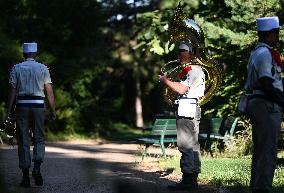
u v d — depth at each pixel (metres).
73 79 26.78
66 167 13.45
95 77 27.80
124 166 13.66
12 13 26.89
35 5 26.98
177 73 9.85
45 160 15.11
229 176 10.82
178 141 9.81
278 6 15.98
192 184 9.83
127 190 9.91
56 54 27.22
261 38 7.47
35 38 26.69
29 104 10.26
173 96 10.11
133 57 36.28
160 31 19.78
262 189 7.39
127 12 36.16
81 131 27.47
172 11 19.80
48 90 10.47
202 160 13.42
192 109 9.62
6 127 10.81
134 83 39.62
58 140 25.86
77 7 27.61
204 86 9.84
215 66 9.83
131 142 24.75
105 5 35.84
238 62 17.61
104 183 10.72
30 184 10.60
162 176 11.70
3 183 10.60
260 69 7.27
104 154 17.44
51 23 27.03
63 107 26.20
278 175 10.58
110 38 36.62
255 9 16.16
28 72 10.32
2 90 25.23
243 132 16.33
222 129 16.12
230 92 18.03
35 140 10.37
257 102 7.34
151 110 41.28
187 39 10.12
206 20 18.78
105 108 28.84
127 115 38.59
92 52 27.78
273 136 7.33
